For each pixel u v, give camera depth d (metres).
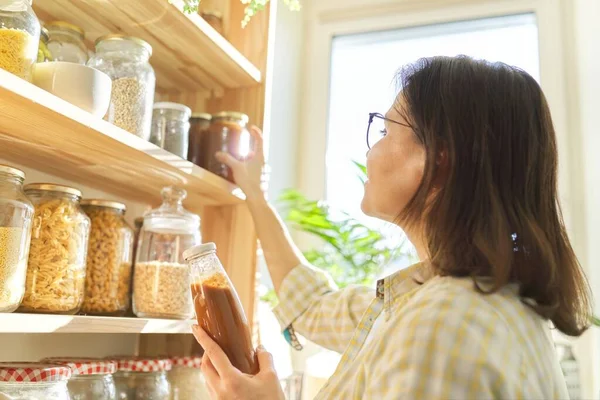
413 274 0.80
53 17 1.01
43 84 0.75
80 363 0.87
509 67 0.78
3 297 0.70
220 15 1.25
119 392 0.98
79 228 0.85
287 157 2.07
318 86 2.21
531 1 2.01
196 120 1.16
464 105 0.72
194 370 1.09
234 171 1.16
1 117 0.73
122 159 0.92
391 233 0.94
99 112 0.79
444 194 0.70
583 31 1.86
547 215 0.73
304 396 1.54
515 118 0.72
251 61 1.26
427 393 0.56
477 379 0.55
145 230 1.03
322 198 2.13
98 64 0.92
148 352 1.22
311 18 2.25
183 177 1.02
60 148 0.87
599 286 1.68
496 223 0.66
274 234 1.21
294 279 1.19
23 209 0.75
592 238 1.75
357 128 2.17
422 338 0.58
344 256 1.83
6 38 0.70
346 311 1.11
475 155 0.70
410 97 0.78
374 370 0.62
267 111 1.25
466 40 2.09
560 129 1.90
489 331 0.58
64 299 0.81
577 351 1.78
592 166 1.75
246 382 0.71
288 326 1.20
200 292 0.76
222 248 1.24
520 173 0.71
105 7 0.96
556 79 1.93
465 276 0.65
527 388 0.57
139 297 0.98
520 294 0.69
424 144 0.74
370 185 0.84
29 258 0.79
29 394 0.75
